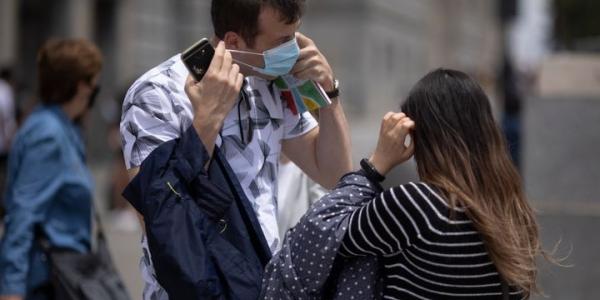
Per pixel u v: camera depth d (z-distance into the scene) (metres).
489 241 6.57
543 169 15.06
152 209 6.88
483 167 6.80
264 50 7.45
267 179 7.76
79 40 10.82
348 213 6.85
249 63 7.48
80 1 44.66
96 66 10.76
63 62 10.55
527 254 6.80
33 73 44.12
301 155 8.27
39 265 10.34
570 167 14.98
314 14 83.62
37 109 10.62
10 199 10.48
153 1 51.12
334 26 83.38
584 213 14.09
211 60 7.30
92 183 10.84
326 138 8.08
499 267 6.60
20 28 43.75
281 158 9.97
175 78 7.48
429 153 6.85
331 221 6.82
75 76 10.58
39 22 44.31
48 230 10.28
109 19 47.81
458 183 6.69
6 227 10.41
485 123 6.91
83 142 10.97
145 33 50.28
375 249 6.70
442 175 6.74
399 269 6.74
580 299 13.99
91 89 10.79
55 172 10.30
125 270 20.06
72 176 10.42
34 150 10.27
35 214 10.16
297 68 7.77
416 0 99.88
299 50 7.57
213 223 7.13
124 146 7.48
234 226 7.17
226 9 7.43
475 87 6.99
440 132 6.85
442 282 6.62
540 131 15.11
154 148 7.33
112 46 47.59
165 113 7.37
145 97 7.39
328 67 7.91
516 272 6.61
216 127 7.14
